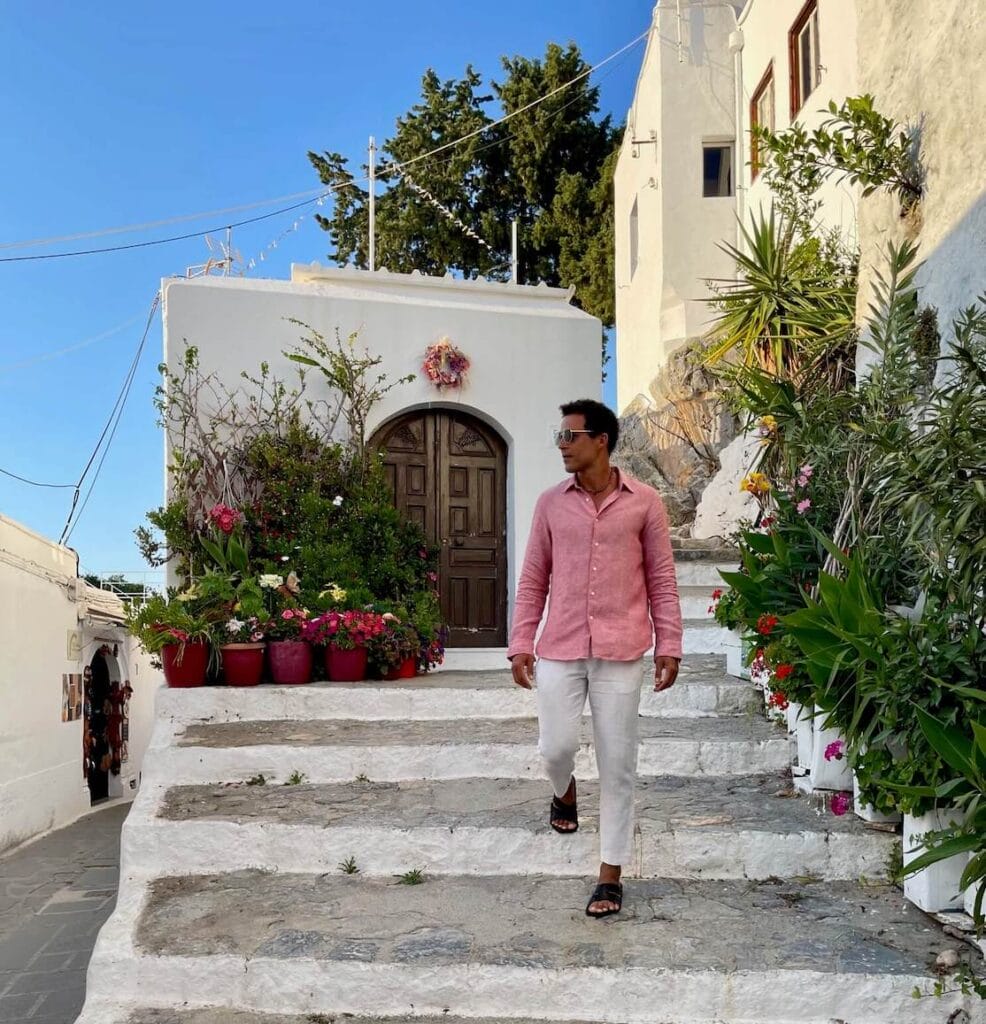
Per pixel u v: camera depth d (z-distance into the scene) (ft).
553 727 11.37
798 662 13.89
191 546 23.17
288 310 24.99
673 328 47.26
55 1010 16.31
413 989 10.25
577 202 67.15
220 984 10.53
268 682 20.61
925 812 11.55
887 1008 9.81
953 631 12.23
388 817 13.69
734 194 47.34
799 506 16.08
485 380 26.63
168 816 13.84
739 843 12.59
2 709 31.30
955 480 11.46
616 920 11.30
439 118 71.56
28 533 33.83
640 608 11.48
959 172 15.48
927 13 16.52
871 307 16.43
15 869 28.43
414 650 21.68
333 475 24.47
